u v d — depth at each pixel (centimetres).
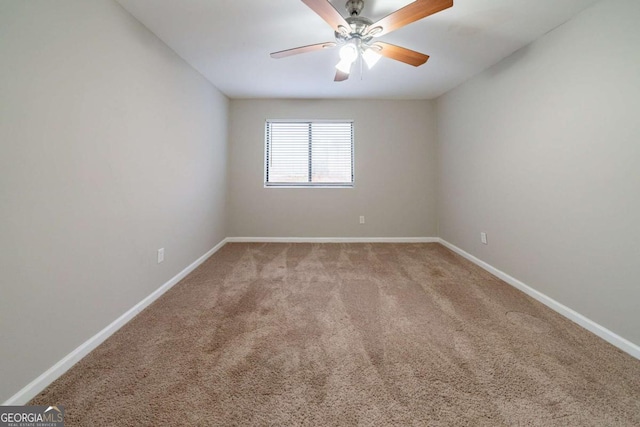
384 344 150
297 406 108
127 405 108
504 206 244
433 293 219
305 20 184
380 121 383
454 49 224
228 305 198
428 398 112
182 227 250
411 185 389
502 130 245
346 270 274
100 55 150
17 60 107
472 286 233
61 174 127
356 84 316
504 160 243
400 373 127
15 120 107
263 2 165
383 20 148
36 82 115
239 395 114
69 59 131
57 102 125
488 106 264
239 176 385
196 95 274
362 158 386
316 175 393
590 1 159
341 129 390
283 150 391
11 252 106
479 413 104
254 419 102
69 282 132
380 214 391
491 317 180
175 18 181
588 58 164
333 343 151
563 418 102
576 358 138
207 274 261
